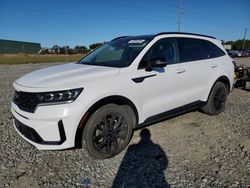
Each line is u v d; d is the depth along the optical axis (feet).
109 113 10.93
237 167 10.41
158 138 13.47
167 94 13.38
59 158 11.42
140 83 11.91
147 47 12.74
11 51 195.31
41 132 9.82
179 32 14.97
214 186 9.14
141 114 12.26
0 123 15.90
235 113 17.95
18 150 12.19
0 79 37.68
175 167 10.53
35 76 11.59
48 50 188.14
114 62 12.81
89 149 10.66
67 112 9.69
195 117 16.89
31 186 9.30
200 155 11.55
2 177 9.87
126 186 9.29
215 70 16.29
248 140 13.10
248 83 32.35
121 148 11.72
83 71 11.46
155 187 9.19
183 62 14.43
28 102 10.16
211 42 16.97
